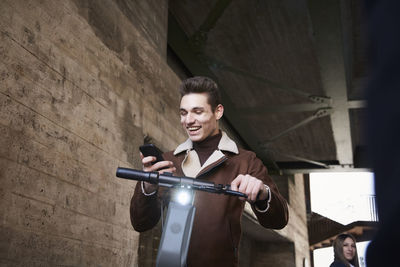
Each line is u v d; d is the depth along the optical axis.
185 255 1.01
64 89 2.55
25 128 2.16
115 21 3.39
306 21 6.06
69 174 2.51
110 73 3.19
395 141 0.26
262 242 12.15
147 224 1.44
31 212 2.14
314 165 11.11
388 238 0.26
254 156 1.58
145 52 3.97
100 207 2.83
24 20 2.23
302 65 7.19
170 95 4.53
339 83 6.69
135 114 3.58
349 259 3.14
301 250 12.95
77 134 2.64
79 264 2.53
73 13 2.74
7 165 2.01
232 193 1.17
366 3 0.31
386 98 0.27
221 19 6.15
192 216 1.05
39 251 2.18
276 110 8.09
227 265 1.40
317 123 9.26
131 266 3.21
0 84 2.02
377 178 0.27
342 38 5.48
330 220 17.00
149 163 1.24
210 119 1.54
